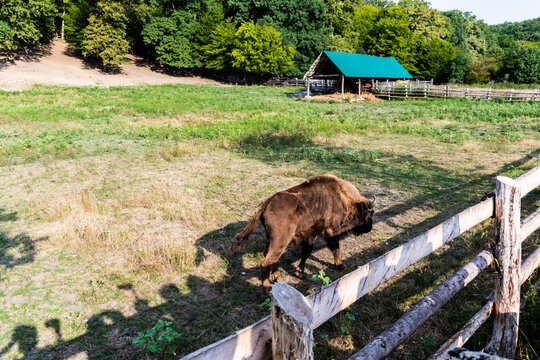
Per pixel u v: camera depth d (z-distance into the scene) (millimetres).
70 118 21047
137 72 57344
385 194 8914
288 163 11883
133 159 12422
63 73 47812
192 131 16984
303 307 1557
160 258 5758
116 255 6066
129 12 59000
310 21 59188
